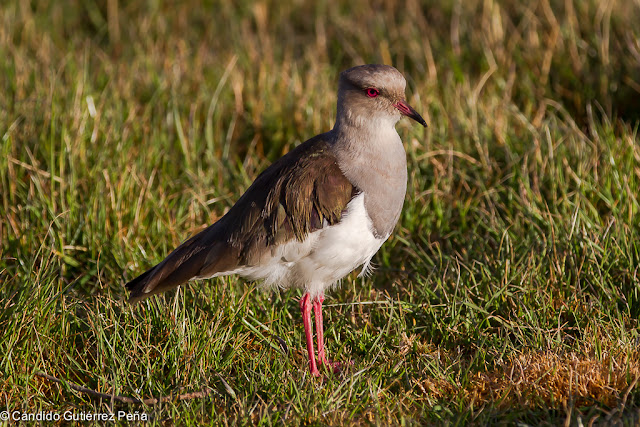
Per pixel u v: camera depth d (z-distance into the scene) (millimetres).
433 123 13789
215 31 18641
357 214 9180
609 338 9086
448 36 17219
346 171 9297
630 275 9891
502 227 11219
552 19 16219
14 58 15953
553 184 11516
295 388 8484
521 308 9828
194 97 15266
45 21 18938
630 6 16188
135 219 11648
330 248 9227
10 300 9570
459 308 9922
